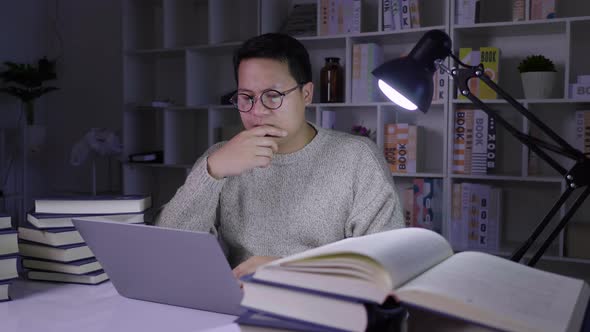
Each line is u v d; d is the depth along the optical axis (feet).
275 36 3.92
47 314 2.99
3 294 3.24
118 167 13.29
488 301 1.80
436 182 9.18
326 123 9.95
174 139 11.85
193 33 12.22
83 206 3.75
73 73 14.28
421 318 2.03
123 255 3.00
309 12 10.46
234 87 11.84
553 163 3.86
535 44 9.32
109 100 13.69
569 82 8.39
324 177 4.34
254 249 4.37
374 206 4.19
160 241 2.74
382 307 1.93
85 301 3.23
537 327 1.69
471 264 2.24
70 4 14.24
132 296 3.26
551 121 9.18
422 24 9.98
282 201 4.35
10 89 13.14
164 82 12.61
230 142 3.78
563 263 8.91
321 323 1.87
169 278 2.94
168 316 2.93
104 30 13.67
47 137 14.65
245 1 10.70
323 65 10.82
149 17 12.56
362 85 9.63
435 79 9.09
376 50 9.55
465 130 8.98
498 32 9.18
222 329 2.71
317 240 4.32
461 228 9.03
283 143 4.14
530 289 2.07
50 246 3.61
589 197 8.93
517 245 9.02
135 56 12.23
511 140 9.48
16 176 14.26
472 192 8.93
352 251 1.90
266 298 1.98
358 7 9.66
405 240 2.24
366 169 4.33
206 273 2.75
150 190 12.59
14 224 13.99
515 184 9.50
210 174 3.80
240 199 4.47
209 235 2.55
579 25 8.41
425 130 10.06
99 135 11.64
